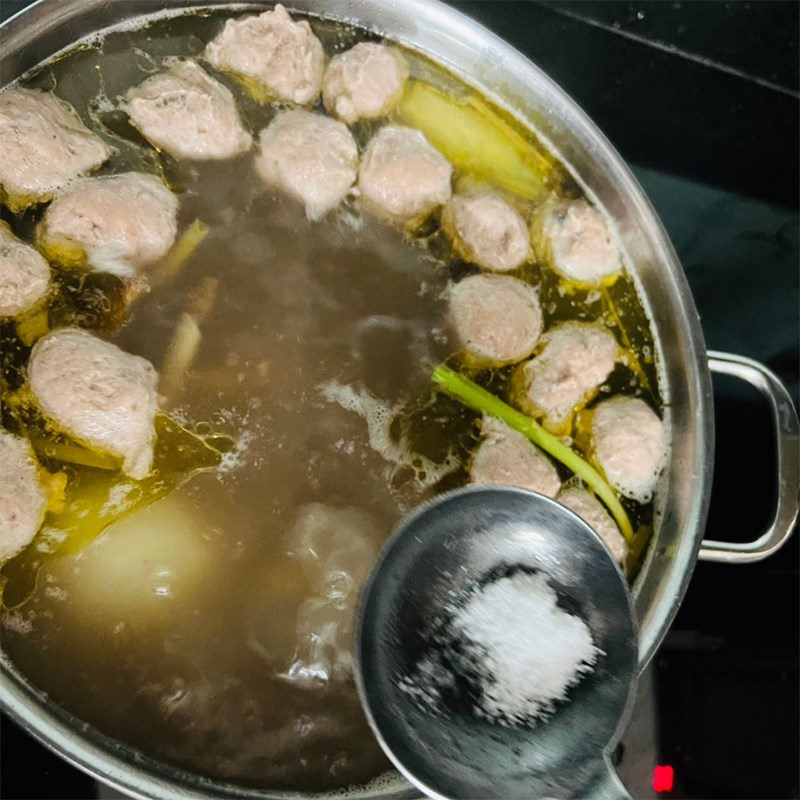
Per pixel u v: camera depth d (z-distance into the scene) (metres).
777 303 0.52
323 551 0.39
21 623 0.37
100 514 0.38
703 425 0.40
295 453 0.40
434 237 0.43
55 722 0.35
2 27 0.38
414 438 0.41
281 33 0.42
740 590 0.51
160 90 0.41
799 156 0.52
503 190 0.44
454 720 0.33
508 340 0.41
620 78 0.51
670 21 0.49
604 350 0.42
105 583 0.38
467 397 0.41
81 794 0.41
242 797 0.36
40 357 0.38
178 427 0.39
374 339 0.41
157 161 0.41
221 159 0.42
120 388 0.38
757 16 0.49
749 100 0.51
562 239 0.43
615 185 0.43
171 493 0.39
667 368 0.43
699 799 0.47
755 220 0.53
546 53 0.50
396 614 0.33
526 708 0.33
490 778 0.32
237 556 0.39
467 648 0.33
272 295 0.41
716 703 0.48
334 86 0.43
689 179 0.52
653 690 0.48
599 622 0.34
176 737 0.37
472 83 0.45
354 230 0.42
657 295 0.43
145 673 0.37
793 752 0.48
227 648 0.38
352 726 0.38
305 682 0.38
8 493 0.36
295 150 0.41
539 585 0.34
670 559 0.39
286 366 0.40
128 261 0.40
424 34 0.44
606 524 0.41
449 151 0.44
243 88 0.43
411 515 0.33
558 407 0.42
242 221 0.41
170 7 0.42
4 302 0.38
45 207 0.40
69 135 0.40
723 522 0.51
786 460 0.41
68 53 0.41
